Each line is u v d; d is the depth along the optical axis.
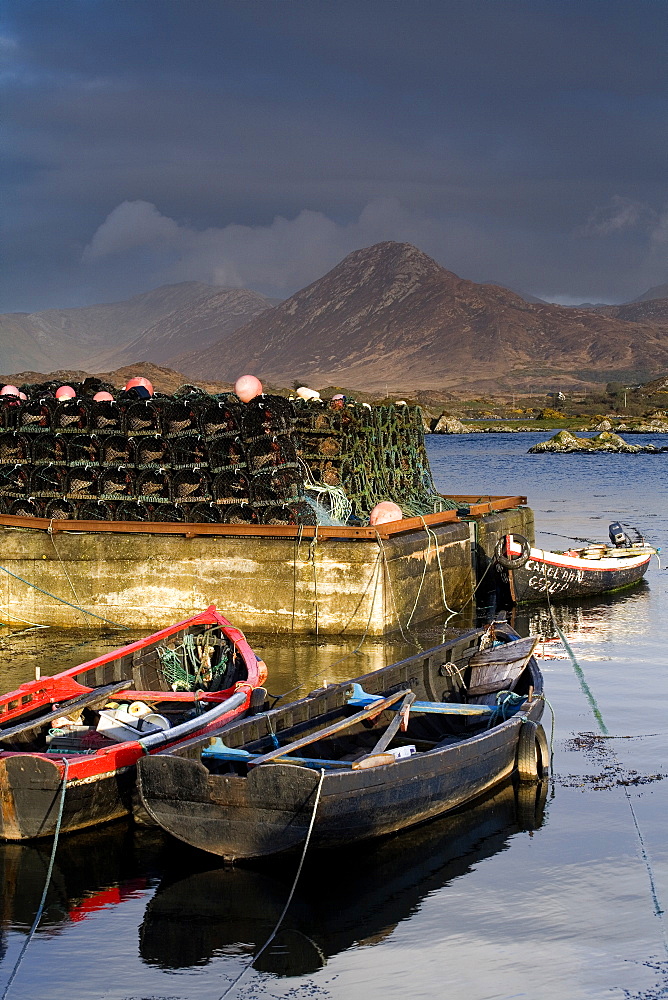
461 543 22.97
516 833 11.27
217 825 10.26
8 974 8.81
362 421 24.06
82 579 20.64
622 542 27.20
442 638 19.80
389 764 10.59
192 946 9.20
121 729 12.46
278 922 9.59
